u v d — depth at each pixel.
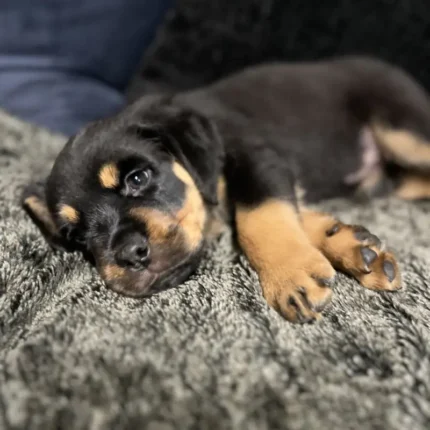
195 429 0.16
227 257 0.27
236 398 0.17
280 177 0.30
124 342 0.20
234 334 0.20
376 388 0.18
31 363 0.18
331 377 0.18
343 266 0.25
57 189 0.28
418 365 0.19
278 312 0.23
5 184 0.30
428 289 0.24
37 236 0.27
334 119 0.39
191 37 0.50
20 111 0.48
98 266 0.26
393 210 0.36
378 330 0.21
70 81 0.51
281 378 0.18
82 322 0.21
